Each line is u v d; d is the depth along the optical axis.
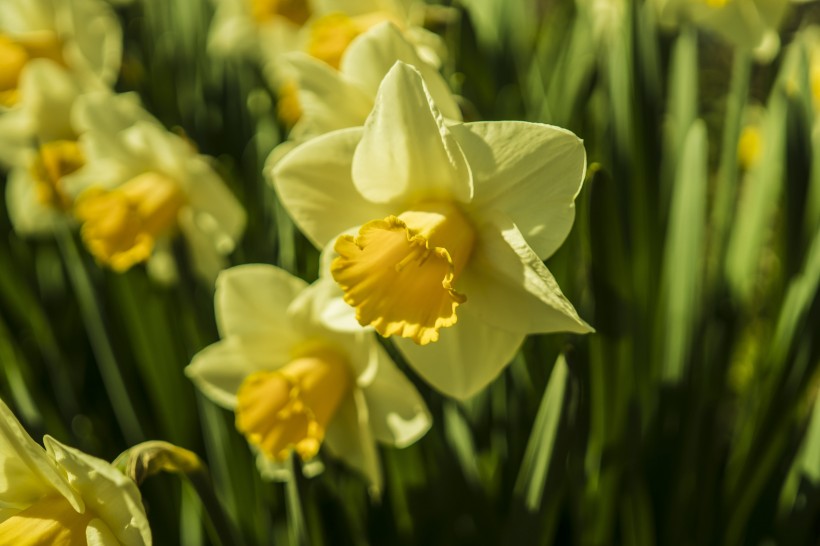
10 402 0.68
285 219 0.66
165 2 0.84
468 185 0.52
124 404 0.68
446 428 0.64
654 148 0.62
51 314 0.76
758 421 0.62
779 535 0.62
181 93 0.82
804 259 0.62
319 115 0.57
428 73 0.54
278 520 0.64
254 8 0.80
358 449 0.59
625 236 0.62
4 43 0.72
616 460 0.59
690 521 0.64
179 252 0.68
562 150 0.51
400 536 0.64
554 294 0.51
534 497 0.55
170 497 0.67
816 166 0.62
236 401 0.60
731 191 0.66
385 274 0.53
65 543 0.51
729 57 1.08
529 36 0.79
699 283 0.62
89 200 0.68
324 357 0.58
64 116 0.73
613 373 0.57
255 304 0.59
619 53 0.62
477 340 0.54
